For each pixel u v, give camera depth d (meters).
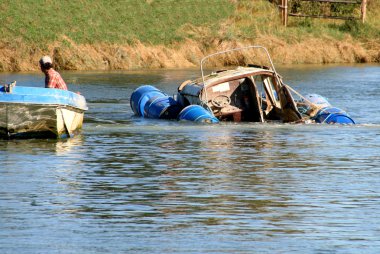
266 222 32.91
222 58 126.50
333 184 40.22
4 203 35.84
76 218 33.41
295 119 64.44
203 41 129.25
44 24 120.38
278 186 39.62
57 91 54.19
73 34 120.69
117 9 132.00
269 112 67.31
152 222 32.84
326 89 92.88
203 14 140.12
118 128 61.41
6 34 116.25
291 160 47.06
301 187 39.44
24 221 32.91
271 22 144.75
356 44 141.00
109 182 40.41
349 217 33.72
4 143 52.97
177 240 30.47
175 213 34.28
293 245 29.91
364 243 30.23
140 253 29.00
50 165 44.91
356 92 89.75
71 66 115.88
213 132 59.00
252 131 59.50
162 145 52.69
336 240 30.55
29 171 43.09
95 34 122.81
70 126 56.03
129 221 33.00
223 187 39.34
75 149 50.72
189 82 67.88
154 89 71.69
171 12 137.00
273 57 131.62
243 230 31.75
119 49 120.38
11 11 120.75
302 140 55.12
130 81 101.69
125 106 77.19
